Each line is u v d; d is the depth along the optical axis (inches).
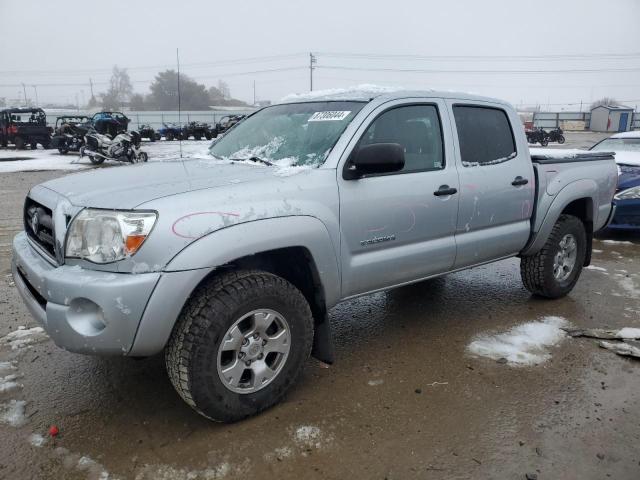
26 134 1044.5
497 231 164.4
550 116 2475.4
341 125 132.5
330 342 129.2
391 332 165.0
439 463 102.3
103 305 96.2
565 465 102.0
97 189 112.8
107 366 139.9
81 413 117.7
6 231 299.3
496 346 154.2
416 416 117.8
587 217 198.8
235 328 108.3
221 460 102.2
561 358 146.6
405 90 146.7
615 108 2298.2
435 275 152.6
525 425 114.8
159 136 1424.7
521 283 215.2
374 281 134.9
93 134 737.0
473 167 154.6
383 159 118.6
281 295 114.0
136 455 103.3
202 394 105.9
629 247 282.4
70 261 103.2
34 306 110.3
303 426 113.3
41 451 104.2
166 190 107.0
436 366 141.6
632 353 146.9
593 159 198.1
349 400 124.1
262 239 108.6
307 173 120.6
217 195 107.0
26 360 142.6
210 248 102.0
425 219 141.3
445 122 150.2
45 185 129.6
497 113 167.8
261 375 114.7
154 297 97.9
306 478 97.8
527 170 171.3
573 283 195.0
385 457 103.8
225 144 159.3
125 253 98.1
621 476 99.2
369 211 128.7
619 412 120.2
